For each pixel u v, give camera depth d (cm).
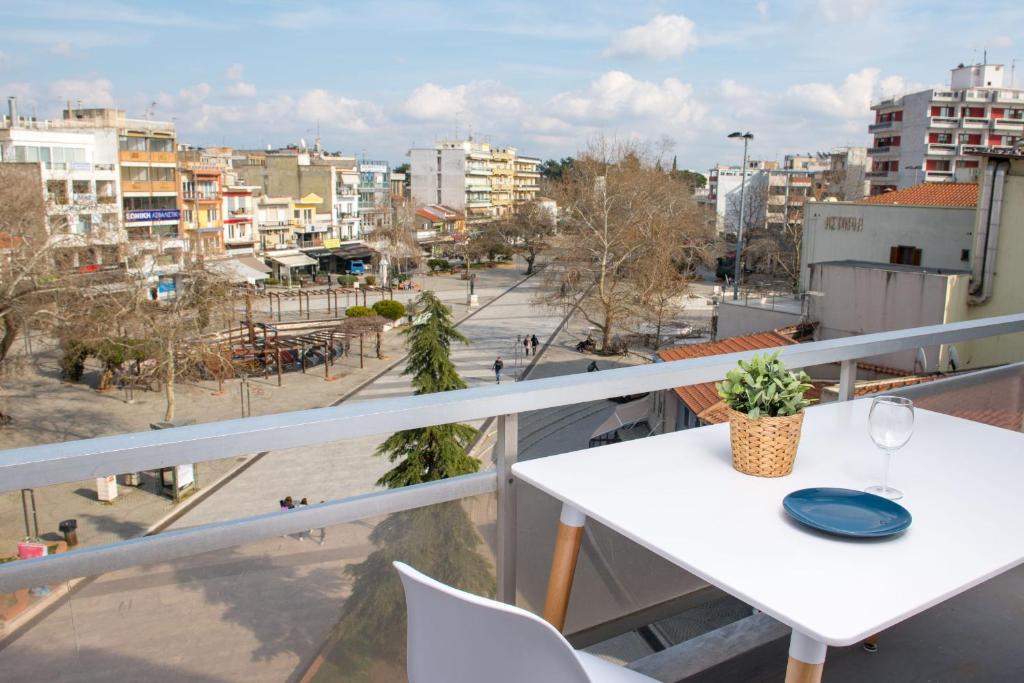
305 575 164
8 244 3059
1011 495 195
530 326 5350
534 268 9044
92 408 3312
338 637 169
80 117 6159
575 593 220
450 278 8262
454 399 182
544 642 124
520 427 3041
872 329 2325
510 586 203
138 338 3131
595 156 4944
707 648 234
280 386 3784
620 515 176
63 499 2333
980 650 239
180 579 149
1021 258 2130
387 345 4825
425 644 140
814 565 154
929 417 268
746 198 8631
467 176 12812
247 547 156
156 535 147
